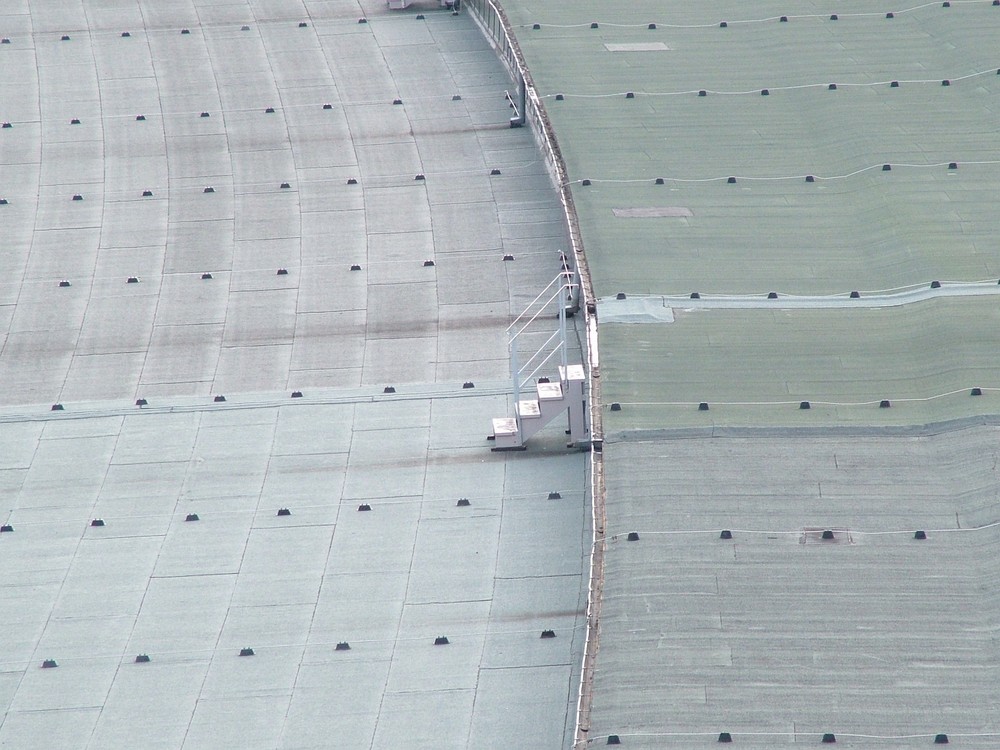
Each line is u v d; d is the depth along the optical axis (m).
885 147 172.62
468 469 145.00
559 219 188.25
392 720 114.75
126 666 122.25
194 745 113.31
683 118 183.12
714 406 129.62
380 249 184.75
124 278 180.88
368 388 159.50
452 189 196.38
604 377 134.12
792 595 108.81
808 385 132.00
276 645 123.75
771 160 172.25
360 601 128.38
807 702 99.50
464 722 114.25
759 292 146.25
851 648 103.75
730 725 98.06
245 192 197.62
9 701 118.88
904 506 117.00
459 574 130.88
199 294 177.50
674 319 142.12
